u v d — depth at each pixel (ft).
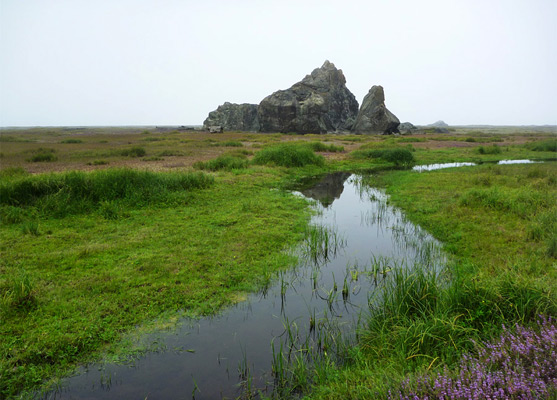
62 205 29.73
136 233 25.68
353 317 15.65
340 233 27.63
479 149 85.87
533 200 30.50
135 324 15.08
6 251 21.71
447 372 9.91
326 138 150.71
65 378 12.05
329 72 250.37
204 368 12.51
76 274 18.99
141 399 11.10
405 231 27.94
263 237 25.50
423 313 13.62
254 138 147.23
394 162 72.13
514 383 8.75
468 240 24.21
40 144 114.42
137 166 58.65
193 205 33.81
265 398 11.03
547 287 13.79
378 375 10.89
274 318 15.67
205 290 17.83
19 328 14.23
